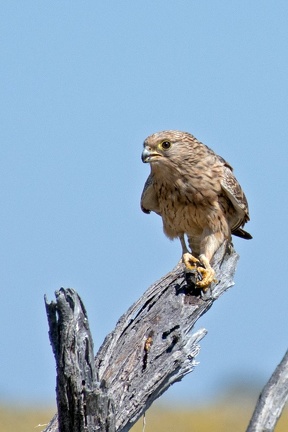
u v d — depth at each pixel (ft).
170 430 100.07
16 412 104.42
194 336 35.94
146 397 33.68
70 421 30.53
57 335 29.73
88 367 30.25
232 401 116.57
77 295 30.12
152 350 34.76
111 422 30.68
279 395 28.99
